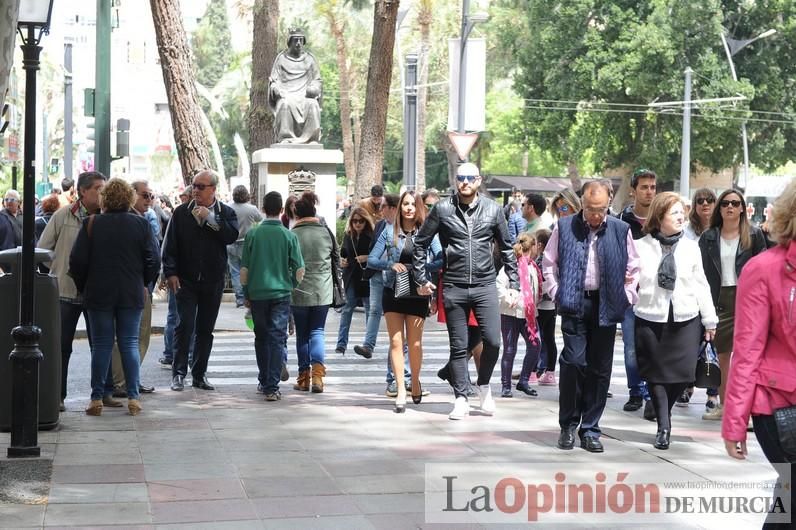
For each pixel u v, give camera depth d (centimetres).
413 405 1059
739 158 5156
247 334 1706
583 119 5172
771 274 464
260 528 622
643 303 879
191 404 1048
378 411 1019
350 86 5562
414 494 704
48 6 756
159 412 998
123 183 960
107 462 785
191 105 2202
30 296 782
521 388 1138
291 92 2205
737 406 467
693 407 1088
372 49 2506
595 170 5341
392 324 1020
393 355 1016
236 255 2038
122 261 955
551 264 862
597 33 4922
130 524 627
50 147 6378
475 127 2311
